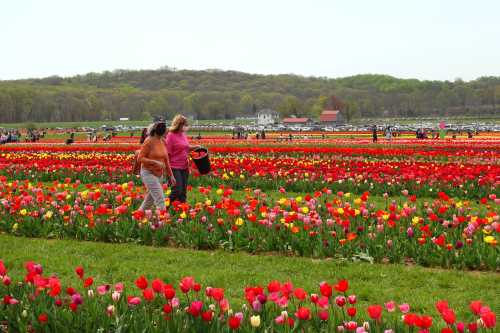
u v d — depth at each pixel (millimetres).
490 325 5484
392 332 5691
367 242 10586
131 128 160500
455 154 35188
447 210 13125
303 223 11562
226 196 14289
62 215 13117
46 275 9586
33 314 6520
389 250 10328
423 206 13727
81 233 12531
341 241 10070
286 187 20172
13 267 10180
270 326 6070
